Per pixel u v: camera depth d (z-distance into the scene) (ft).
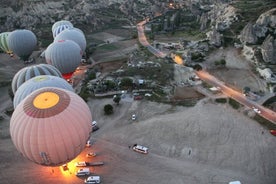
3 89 343.05
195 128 244.42
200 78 334.24
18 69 401.90
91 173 205.77
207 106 277.64
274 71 326.85
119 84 314.76
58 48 323.78
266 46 346.74
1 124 271.28
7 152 230.89
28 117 178.50
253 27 389.60
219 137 234.38
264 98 287.28
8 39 408.46
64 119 179.22
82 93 308.81
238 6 486.79
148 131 245.86
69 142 180.45
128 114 271.28
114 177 201.67
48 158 181.27
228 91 303.27
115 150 227.40
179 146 228.02
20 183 200.44
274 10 403.13
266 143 225.97
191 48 409.90
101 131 250.98
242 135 235.40
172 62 371.97
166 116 264.11
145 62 363.56
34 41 417.28
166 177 199.93
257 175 200.13
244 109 269.44
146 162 214.28
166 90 307.37
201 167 207.92
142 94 301.22
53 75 283.18
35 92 198.29
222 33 422.82
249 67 348.38
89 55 422.41
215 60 371.35
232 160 212.23
